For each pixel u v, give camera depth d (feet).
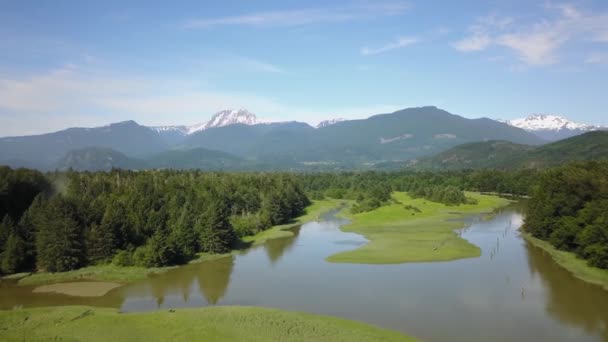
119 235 371.76
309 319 225.76
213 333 207.10
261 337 202.28
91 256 354.13
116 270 339.57
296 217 635.66
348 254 376.68
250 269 340.59
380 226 535.19
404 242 423.64
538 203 441.27
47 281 317.42
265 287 291.58
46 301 276.62
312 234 492.95
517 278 302.66
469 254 372.17
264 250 411.34
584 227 351.05
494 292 272.72
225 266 353.31
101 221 372.17
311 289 283.59
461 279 300.40
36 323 226.38
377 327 216.95
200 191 552.82
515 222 560.20
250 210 575.38
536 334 209.67
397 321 225.97
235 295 277.03
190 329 212.43
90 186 509.35
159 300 273.33
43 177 499.92
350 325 218.59
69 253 341.00
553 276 307.99
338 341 197.77
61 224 342.85
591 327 218.18
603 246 308.40
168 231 391.45
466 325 219.82
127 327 217.97
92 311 243.81
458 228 514.68
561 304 250.37
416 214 620.08
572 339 204.54
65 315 236.84
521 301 255.91
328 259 362.94
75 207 378.32
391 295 267.80
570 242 369.50
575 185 403.34
